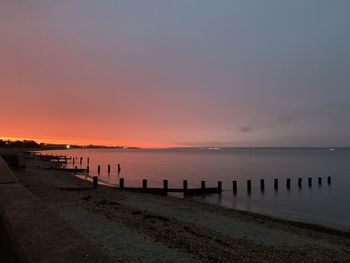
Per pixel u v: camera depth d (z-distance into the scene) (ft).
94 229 38.09
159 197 88.69
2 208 19.06
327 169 254.06
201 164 315.37
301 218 77.05
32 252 11.85
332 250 42.73
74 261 11.09
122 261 27.37
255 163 340.18
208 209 70.95
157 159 442.91
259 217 68.28
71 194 67.41
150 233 38.42
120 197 75.72
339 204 101.96
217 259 31.55
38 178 102.94
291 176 196.13
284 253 38.42
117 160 399.24
